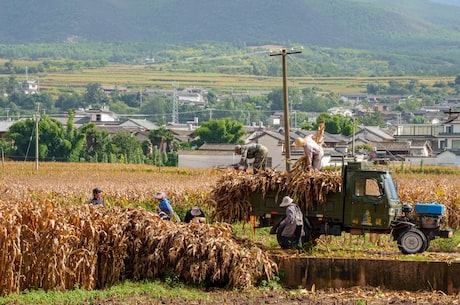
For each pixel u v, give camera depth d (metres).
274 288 23.39
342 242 29.42
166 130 148.75
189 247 23.84
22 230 22.70
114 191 48.66
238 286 23.28
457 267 23.09
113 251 23.98
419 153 130.38
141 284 23.67
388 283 23.45
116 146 137.75
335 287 23.70
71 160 131.25
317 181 26.64
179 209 44.47
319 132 28.44
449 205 37.31
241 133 147.25
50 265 22.52
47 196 46.75
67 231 22.72
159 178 74.31
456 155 121.75
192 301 21.80
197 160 116.75
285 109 45.28
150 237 24.34
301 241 26.03
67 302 21.34
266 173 27.55
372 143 129.75
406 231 26.12
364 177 26.39
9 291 22.06
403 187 40.34
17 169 91.31
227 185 27.88
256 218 28.14
